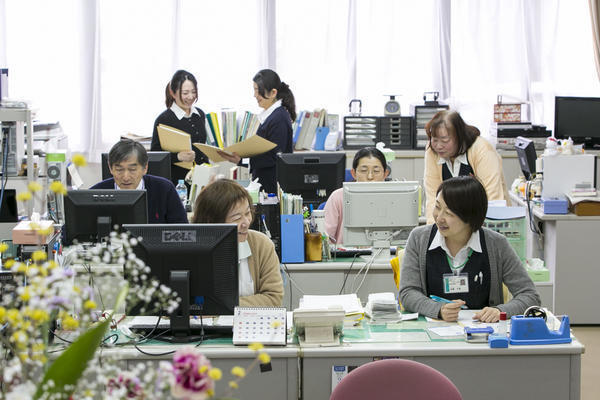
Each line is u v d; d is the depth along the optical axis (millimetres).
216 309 2727
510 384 2746
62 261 3271
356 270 4066
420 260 3113
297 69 7051
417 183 3971
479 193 2949
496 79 7133
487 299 3096
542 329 2762
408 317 3010
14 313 1278
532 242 5277
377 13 7039
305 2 6988
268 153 5684
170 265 2668
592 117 6609
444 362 2721
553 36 7082
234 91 7023
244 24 6965
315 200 4695
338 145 7102
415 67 7117
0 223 3602
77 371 1260
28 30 6730
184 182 5383
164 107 6949
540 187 5188
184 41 6938
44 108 6820
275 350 2688
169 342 2748
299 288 4082
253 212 3078
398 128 6867
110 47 6836
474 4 7043
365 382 2268
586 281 5027
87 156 6891
